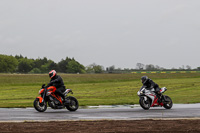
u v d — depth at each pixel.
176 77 132.12
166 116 21.22
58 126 15.04
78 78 136.25
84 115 22.28
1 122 17.16
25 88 84.00
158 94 28.36
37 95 58.62
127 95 54.50
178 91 61.56
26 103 37.56
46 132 13.09
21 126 15.02
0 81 120.88
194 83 90.00
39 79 136.12
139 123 16.19
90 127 14.65
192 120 17.47
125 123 16.23
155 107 30.73
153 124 15.67
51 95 26.16
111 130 13.60
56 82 26.58
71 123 16.39
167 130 13.43
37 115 22.48
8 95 58.75
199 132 12.94
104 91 67.19
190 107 29.72
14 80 128.25
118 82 108.81
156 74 161.12
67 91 26.92
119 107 30.36
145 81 28.31
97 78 136.12
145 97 27.69
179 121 17.00
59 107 26.31
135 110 26.62
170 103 28.86
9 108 30.02
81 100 42.22
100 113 23.75
